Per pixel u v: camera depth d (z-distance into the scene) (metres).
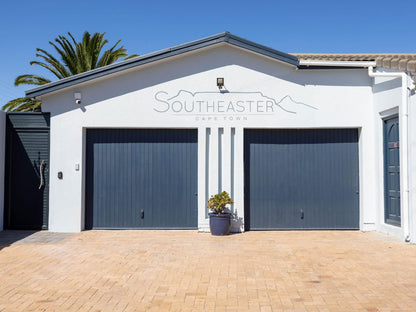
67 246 8.31
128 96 10.01
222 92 10.02
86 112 10.01
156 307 4.94
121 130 10.23
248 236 9.38
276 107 10.02
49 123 10.13
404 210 8.59
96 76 9.72
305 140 10.23
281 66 10.04
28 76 19.23
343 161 10.23
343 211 10.18
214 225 9.41
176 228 10.12
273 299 5.18
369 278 6.01
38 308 4.90
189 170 10.16
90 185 10.20
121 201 10.17
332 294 5.33
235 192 9.95
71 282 5.91
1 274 6.31
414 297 5.18
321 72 10.04
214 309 4.87
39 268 6.64
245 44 9.73
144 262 7.03
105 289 5.60
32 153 10.16
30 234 9.59
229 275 6.23
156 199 10.16
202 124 10.00
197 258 7.30
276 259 7.20
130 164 10.20
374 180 9.95
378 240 8.79
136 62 9.75
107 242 8.70
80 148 10.00
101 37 19.31
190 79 10.03
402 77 8.57
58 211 9.96
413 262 6.90
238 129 9.98
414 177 8.31
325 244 8.45
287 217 10.16
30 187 10.16
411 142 8.38
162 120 10.00
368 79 10.04
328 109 10.01
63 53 18.78
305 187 10.20
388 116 9.38
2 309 4.86
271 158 10.21
